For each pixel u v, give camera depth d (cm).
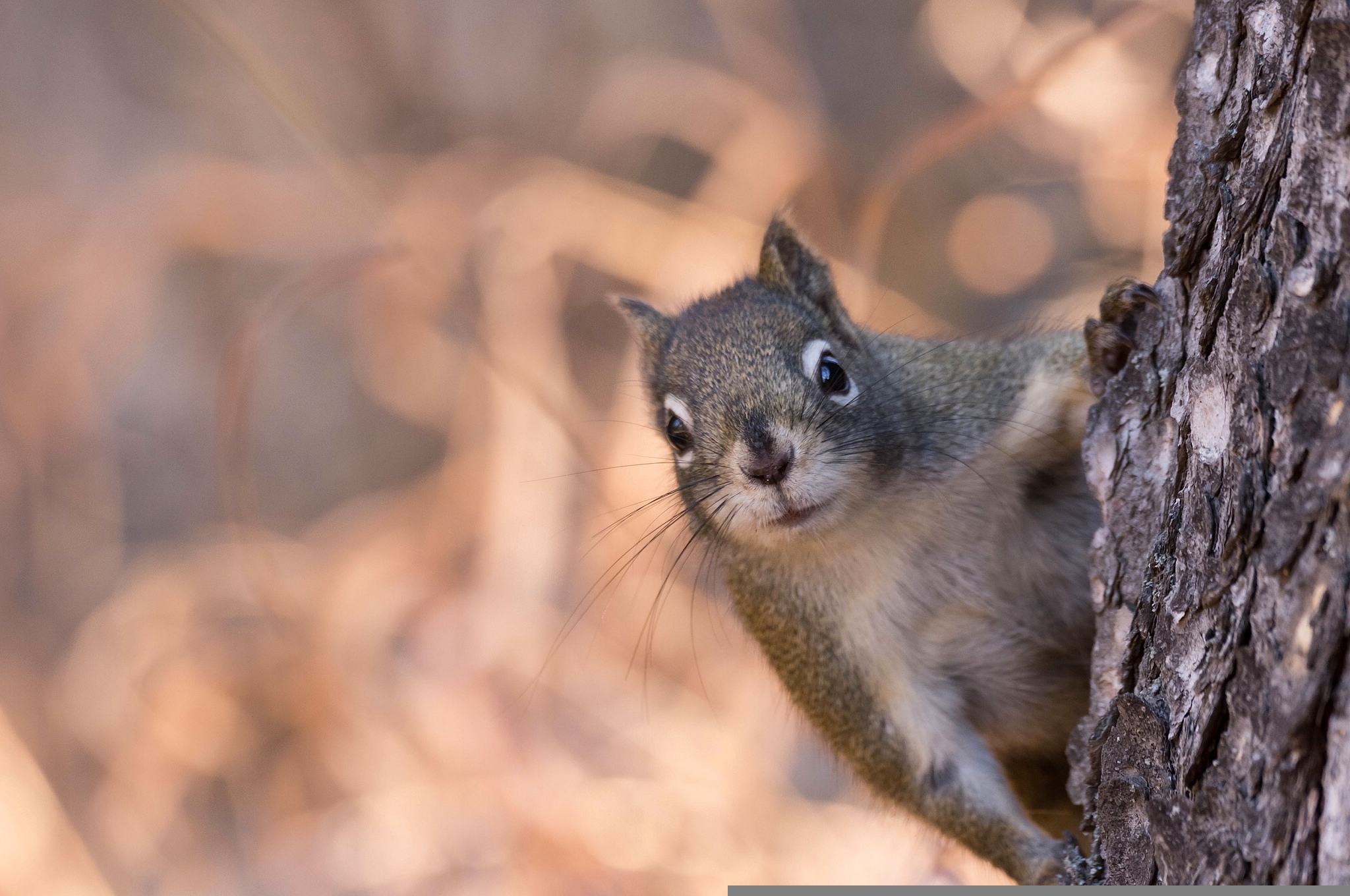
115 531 1491
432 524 1292
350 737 1189
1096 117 1265
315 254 1420
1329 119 405
